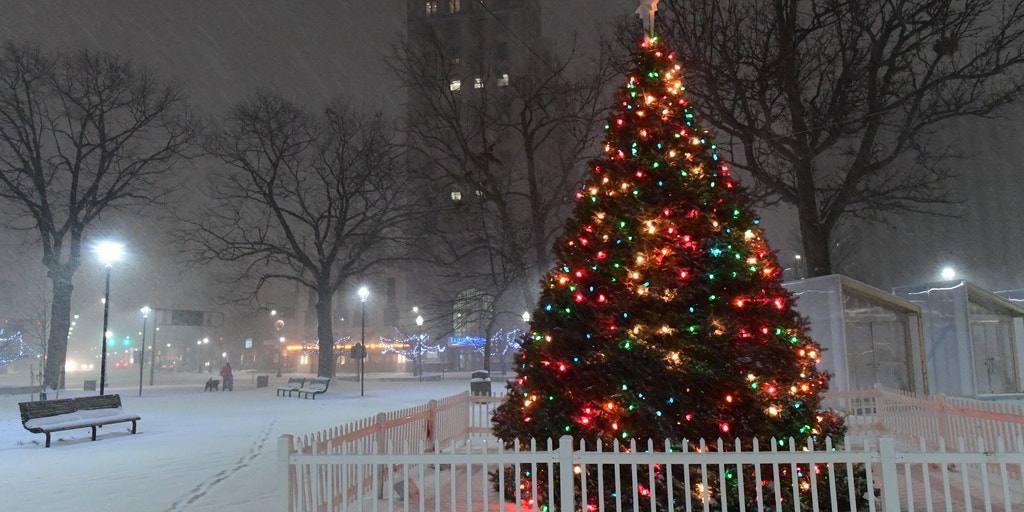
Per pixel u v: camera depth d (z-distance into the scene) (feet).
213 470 36.24
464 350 251.60
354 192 137.49
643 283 23.32
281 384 170.40
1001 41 64.64
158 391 128.06
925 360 65.31
